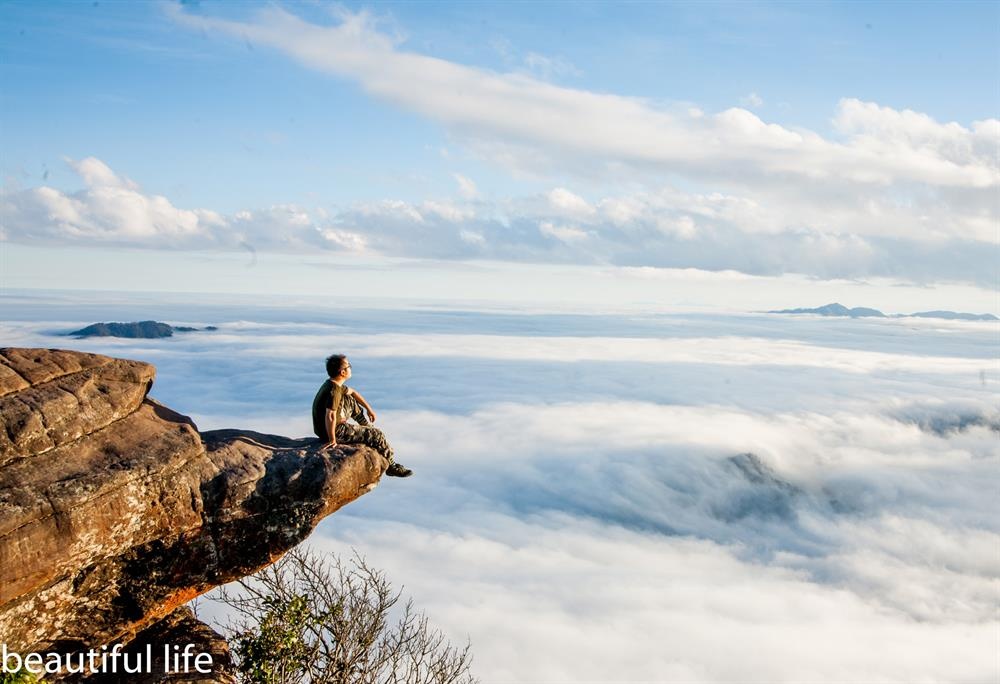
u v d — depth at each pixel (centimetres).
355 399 1020
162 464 857
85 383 882
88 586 848
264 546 914
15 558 760
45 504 780
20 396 836
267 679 1068
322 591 1166
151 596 882
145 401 959
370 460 970
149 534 855
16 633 807
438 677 1158
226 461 913
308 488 920
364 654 1122
